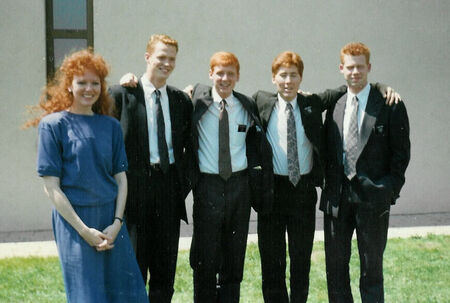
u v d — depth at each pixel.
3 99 7.12
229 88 3.95
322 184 4.14
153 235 3.98
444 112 7.99
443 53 7.93
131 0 7.25
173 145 3.95
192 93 4.17
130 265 3.41
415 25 7.84
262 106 4.18
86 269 3.22
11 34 7.09
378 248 3.97
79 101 3.27
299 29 7.59
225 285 4.12
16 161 7.20
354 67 3.96
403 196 7.98
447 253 5.95
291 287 4.21
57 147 3.22
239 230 4.05
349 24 7.69
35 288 4.94
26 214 7.25
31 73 7.15
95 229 3.25
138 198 3.84
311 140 4.05
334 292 4.08
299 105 4.08
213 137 3.99
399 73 7.86
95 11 7.20
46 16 7.23
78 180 3.23
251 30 7.49
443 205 8.06
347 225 4.05
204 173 4.00
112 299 3.35
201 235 4.01
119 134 3.45
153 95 3.93
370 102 4.00
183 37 7.37
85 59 3.29
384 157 4.00
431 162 8.00
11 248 6.38
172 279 4.07
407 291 4.84
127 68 7.29
